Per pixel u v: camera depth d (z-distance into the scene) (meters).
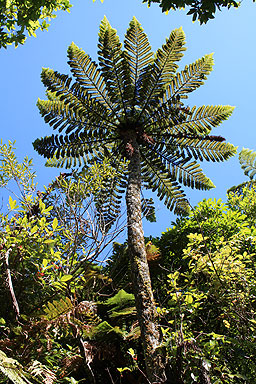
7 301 3.05
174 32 4.86
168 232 5.77
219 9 2.37
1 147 3.92
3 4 3.46
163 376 2.50
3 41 3.62
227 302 3.15
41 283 2.97
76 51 4.90
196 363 2.36
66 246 3.36
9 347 2.58
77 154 5.41
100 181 4.18
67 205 3.76
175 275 3.05
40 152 5.25
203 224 5.18
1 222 3.09
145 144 5.27
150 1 2.48
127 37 4.93
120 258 4.80
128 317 4.37
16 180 3.86
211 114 5.23
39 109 5.26
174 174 5.78
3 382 2.37
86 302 3.06
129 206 3.89
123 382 3.89
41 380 2.54
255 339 2.88
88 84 4.99
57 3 3.68
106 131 5.38
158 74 4.99
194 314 3.01
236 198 6.30
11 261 3.04
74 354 3.37
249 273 3.38
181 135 5.37
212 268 3.18
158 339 2.79
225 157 5.48
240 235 3.94
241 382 2.73
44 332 2.62
